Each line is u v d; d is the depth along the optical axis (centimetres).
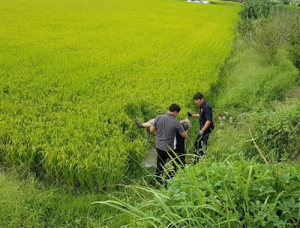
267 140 674
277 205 382
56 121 759
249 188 391
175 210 372
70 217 512
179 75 1190
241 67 1434
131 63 1330
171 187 422
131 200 541
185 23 2553
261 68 1349
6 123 728
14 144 638
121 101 912
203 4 4412
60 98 922
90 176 586
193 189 407
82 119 767
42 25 2072
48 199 545
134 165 663
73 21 2300
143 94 969
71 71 1179
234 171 419
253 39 1541
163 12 3189
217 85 1248
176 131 616
